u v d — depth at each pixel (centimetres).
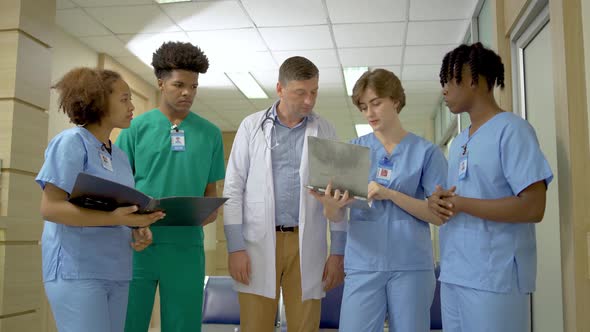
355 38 567
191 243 221
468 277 164
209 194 244
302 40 575
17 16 360
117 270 177
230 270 220
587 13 188
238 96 813
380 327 195
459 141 183
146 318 217
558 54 199
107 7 491
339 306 283
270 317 221
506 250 161
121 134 229
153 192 224
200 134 235
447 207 162
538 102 254
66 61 548
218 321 298
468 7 489
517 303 159
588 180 187
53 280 166
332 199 186
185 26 536
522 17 256
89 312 165
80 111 177
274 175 224
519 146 160
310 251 217
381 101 198
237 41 579
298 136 228
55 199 165
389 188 199
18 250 347
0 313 329
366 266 193
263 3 482
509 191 165
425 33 552
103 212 165
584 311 184
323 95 796
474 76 169
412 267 192
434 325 277
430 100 820
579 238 186
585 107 190
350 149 186
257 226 220
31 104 373
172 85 225
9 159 345
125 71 667
